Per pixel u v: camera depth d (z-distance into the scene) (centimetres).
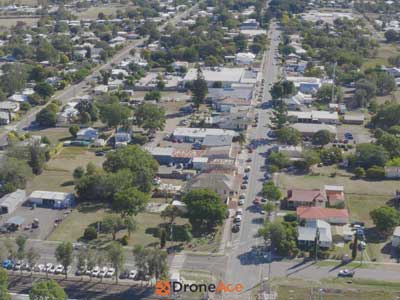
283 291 8388
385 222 9888
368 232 10112
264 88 19125
